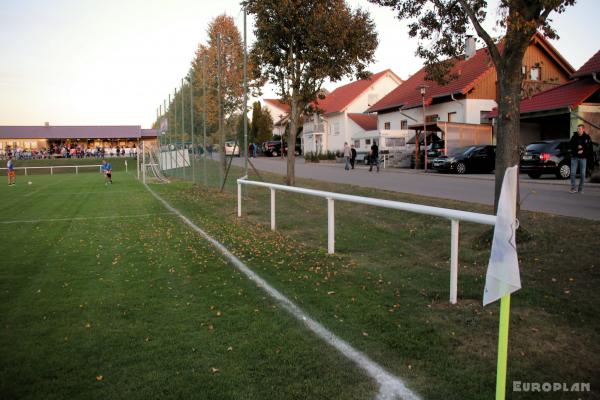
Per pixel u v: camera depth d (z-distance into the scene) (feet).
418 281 18.69
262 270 21.39
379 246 25.64
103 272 21.75
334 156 142.41
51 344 13.47
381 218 33.45
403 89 120.67
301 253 24.56
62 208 48.88
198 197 55.98
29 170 157.07
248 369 11.67
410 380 10.98
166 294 18.06
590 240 21.88
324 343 13.10
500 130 22.34
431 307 15.66
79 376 11.53
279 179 69.31
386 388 10.64
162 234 32.01
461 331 13.62
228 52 81.71
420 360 11.94
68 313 16.08
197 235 31.19
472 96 91.40
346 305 16.17
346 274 20.22
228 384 10.94
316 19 49.78
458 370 11.37
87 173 136.87
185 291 18.39
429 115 103.35
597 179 49.88
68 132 231.30
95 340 13.67
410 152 98.43
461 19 26.84
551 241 22.44
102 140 236.63
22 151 201.77
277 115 249.75
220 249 26.32
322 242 27.58
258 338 13.55
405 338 13.25
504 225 9.52
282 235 30.42
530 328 13.62
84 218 40.86
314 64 52.80
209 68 82.53
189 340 13.52
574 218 26.76
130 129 241.76
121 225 36.52
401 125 115.75
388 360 11.98
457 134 84.94
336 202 43.14
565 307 14.97
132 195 62.49
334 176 74.28
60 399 10.49
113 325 14.85
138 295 17.99
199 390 10.73
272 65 57.26
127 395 10.59
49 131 230.27
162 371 11.67
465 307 15.49
